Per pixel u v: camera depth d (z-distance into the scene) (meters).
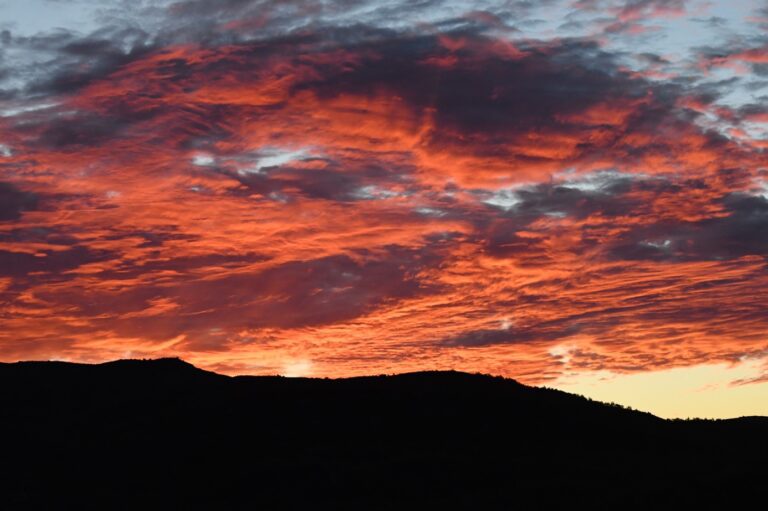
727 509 56.09
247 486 65.94
